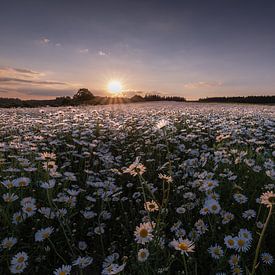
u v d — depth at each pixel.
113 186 3.62
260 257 2.29
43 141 6.65
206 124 10.08
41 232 2.46
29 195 3.37
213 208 2.51
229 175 3.65
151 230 1.91
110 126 9.21
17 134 7.73
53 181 2.88
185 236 2.65
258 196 3.39
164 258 2.23
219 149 5.41
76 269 2.64
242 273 2.10
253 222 2.80
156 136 7.50
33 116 13.33
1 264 2.39
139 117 12.85
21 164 3.95
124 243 2.93
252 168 3.88
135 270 2.13
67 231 2.89
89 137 7.50
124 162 5.73
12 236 2.50
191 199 3.21
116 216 3.51
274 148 6.41
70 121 9.95
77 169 5.16
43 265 2.52
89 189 4.04
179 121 11.05
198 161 4.66
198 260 2.43
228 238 2.13
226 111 18.61
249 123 10.34
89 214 3.12
